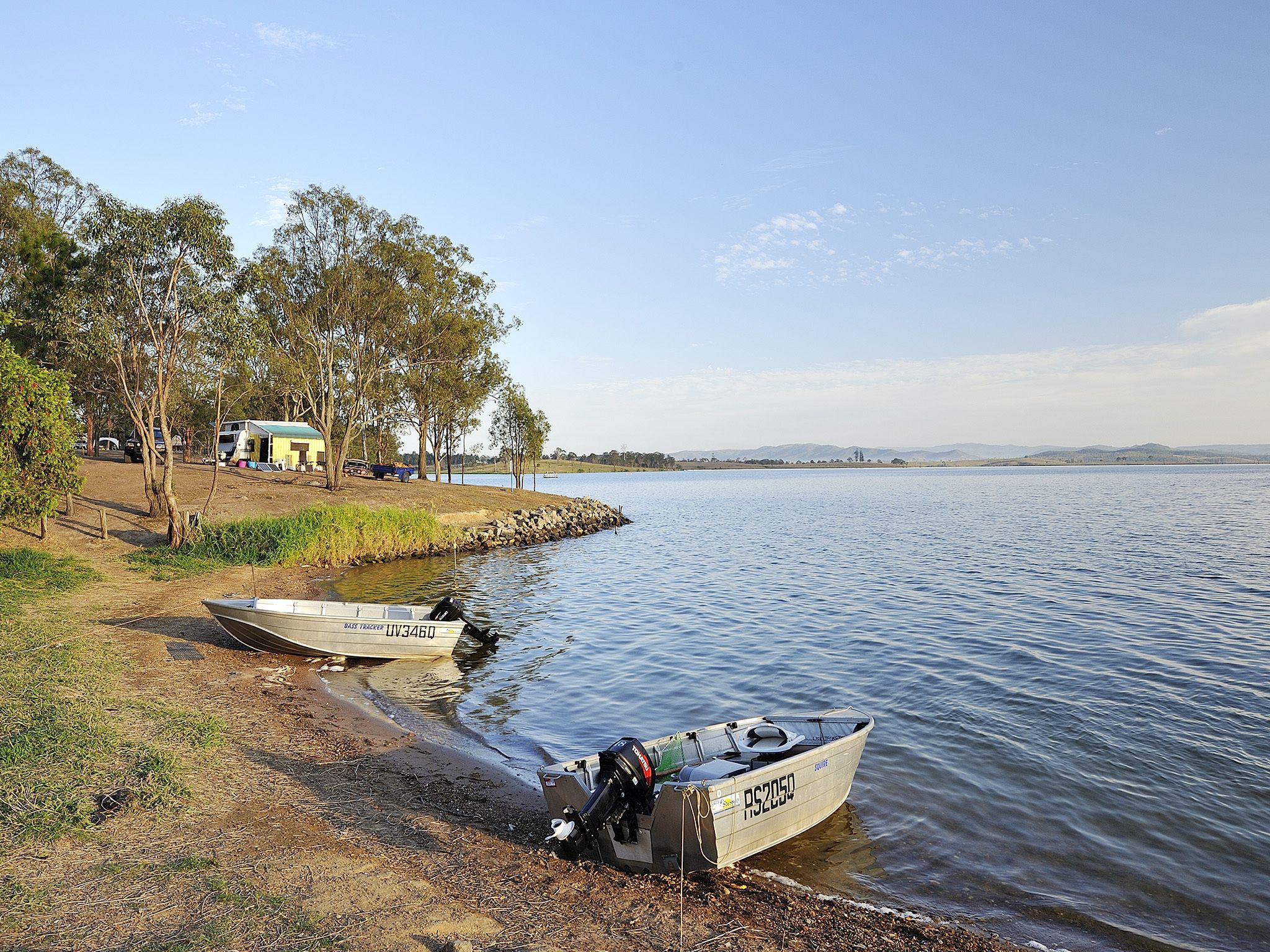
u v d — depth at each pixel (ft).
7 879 20.67
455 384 192.24
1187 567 106.11
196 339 105.19
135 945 17.94
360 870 23.38
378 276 153.89
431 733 41.81
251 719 40.01
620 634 70.03
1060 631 66.90
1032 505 276.00
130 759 30.68
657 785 29.09
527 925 21.04
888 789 34.35
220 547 99.50
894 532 177.47
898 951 21.53
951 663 56.75
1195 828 30.48
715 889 25.02
